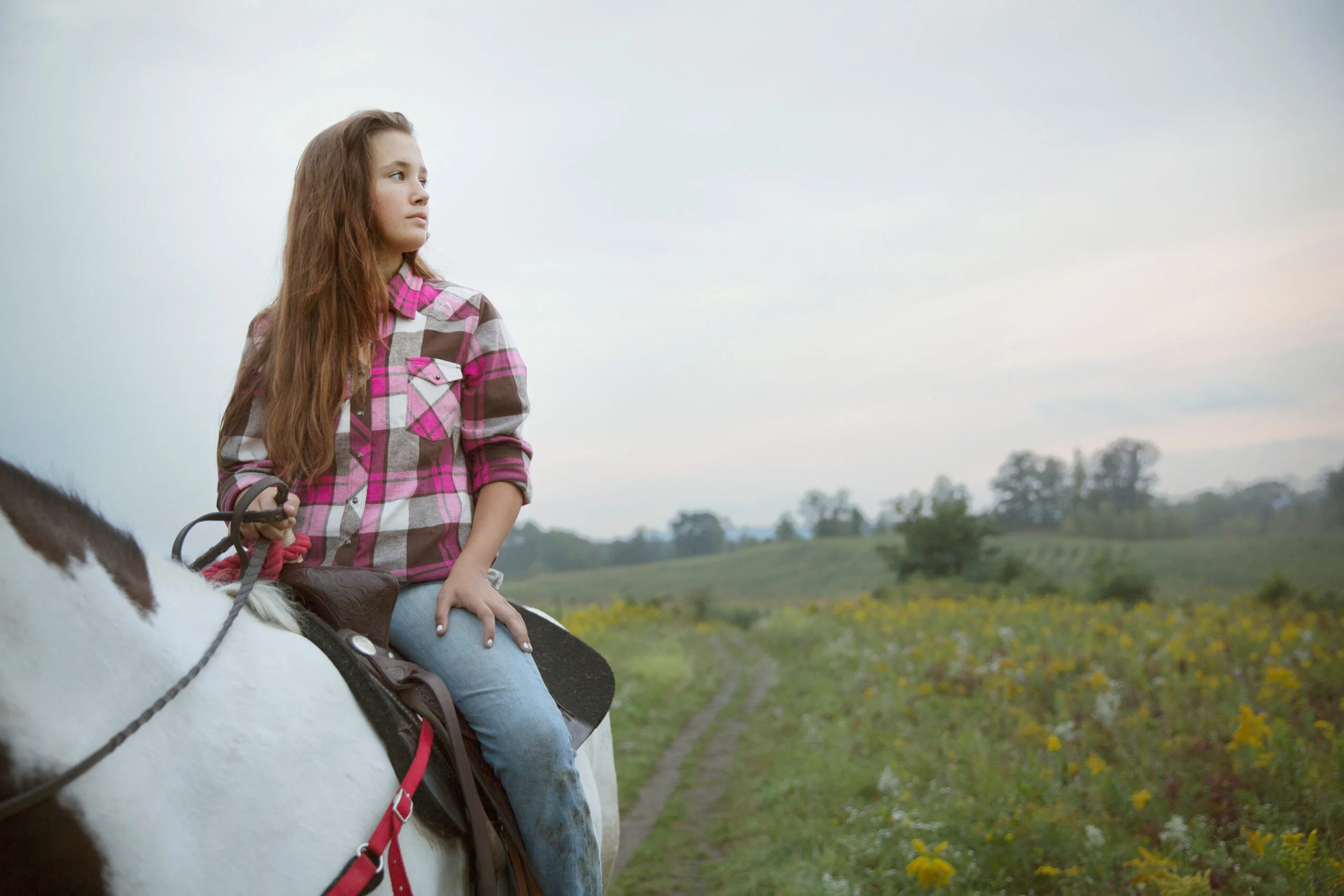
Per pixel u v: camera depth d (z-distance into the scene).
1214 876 3.77
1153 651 10.38
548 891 1.96
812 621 26.92
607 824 2.75
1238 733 5.14
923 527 53.69
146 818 1.30
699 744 10.29
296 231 2.04
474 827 1.75
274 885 1.41
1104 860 4.18
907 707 9.05
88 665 1.31
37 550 1.29
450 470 2.10
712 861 6.08
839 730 8.61
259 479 2.00
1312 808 4.32
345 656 1.70
